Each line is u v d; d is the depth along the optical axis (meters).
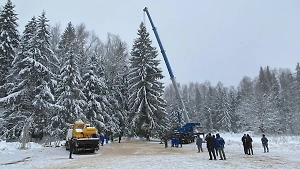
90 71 42.84
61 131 34.06
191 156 20.14
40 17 34.41
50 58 35.72
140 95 44.59
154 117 43.66
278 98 67.12
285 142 30.08
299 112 55.88
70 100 35.75
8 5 35.38
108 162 16.97
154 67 46.81
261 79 84.19
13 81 32.50
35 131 31.38
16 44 35.22
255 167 13.40
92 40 56.53
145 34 48.91
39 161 17.38
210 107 86.12
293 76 84.94
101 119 41.22
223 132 76.50
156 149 28.80
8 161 16.94
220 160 16.73
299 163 14.76
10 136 30.42
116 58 55.16
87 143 23.62
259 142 31.84
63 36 45.81
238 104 78.81
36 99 30.89
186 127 40.56
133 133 47.00
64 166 15.21
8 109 31.14
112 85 50.72
